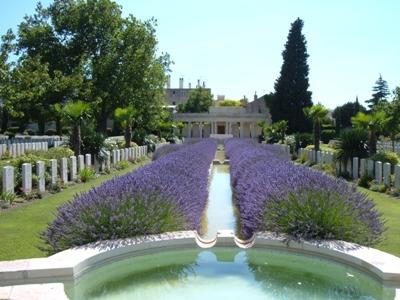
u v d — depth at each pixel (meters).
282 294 6.35
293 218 8.62
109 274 7.20
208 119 88.25
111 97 47.53
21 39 48.06
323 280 6.99
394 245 9.61
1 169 15.70
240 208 13.71
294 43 67.75
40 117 51.88
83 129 27.88
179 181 12.20
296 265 7.74
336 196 9.11
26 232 10.90
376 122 25.09
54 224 8.70
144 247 8.05
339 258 7.51
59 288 5.98
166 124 64.12
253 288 6.59
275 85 69.31
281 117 68.06
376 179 20.86
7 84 29.77
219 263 7.88
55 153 22.02
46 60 47.41
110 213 8.49
